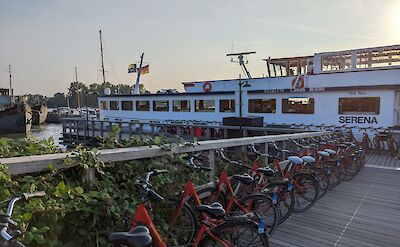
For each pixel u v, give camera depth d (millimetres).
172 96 18078
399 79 11766
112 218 2885
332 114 13266
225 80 16609
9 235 1562
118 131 4070
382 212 4973
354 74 12688
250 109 15469
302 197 4945
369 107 12438
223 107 16297
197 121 17125
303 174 4961
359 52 12789
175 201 3340
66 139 18156
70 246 2619
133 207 3037
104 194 2850
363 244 3842
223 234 2771
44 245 2342
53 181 2881
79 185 3002
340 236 4066
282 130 10898
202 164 4531
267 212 3836
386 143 11609
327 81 13344
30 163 2740
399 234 4141
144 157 3602
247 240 2816
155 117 18938
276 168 5133
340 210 5051
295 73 16953
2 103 44312
